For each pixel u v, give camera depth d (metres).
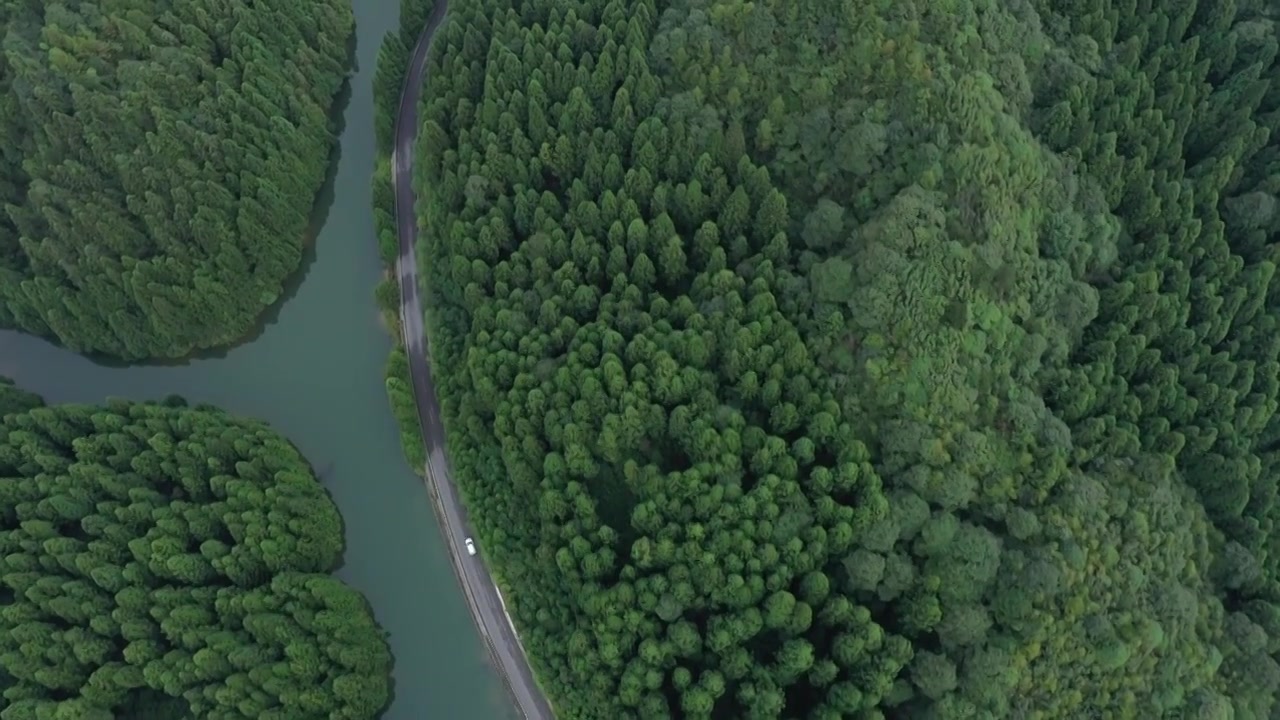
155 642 78.75
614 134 84.81
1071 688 69.75
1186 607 71.06
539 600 82.88
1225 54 88.81
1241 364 79.38
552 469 78.44
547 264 84.69
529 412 79.88
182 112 93.88
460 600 89.75
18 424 85.00
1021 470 74.25
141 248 93.94
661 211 83.38
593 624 75.62
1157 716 69.81
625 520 80.19
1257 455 80.25
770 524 72.12
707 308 79.19
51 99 90.31
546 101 88.19
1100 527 72.00
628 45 86.06
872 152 77.38
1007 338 75.25
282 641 78.88
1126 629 69.88
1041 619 69.00
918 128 76.69
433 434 94.19
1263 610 75.69
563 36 88.44
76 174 91.12
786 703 75.44
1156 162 85.56
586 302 82.56
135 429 84.88
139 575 79.62
